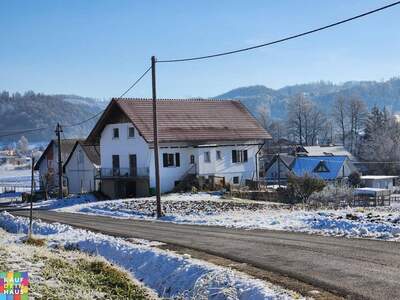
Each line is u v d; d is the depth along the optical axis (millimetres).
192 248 17641
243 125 59125
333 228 20594
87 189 66562
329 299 10484
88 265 14977
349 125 145500
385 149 98312
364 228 19219
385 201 53406
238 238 19500
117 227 26625
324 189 48438
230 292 11422
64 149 73750
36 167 77938
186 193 50062
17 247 17188
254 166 58469
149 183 52062
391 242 16453
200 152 54312
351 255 14578
